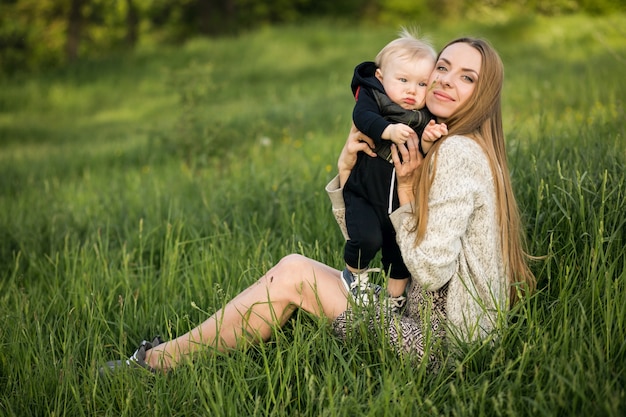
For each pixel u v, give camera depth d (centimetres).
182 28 3409
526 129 520
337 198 284
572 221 294
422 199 249
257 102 1306
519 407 232
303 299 277
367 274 279
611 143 366
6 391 276
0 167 877
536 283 276
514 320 272
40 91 1820
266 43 1928
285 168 542
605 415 215
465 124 260
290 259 280
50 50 3033
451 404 240
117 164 847
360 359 260
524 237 290
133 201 552
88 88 1831
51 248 442
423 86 278
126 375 265
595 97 615
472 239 255
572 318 260
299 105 1070
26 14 2939
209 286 336
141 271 373
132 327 323
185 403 255
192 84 761
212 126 701
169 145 792
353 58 1741
